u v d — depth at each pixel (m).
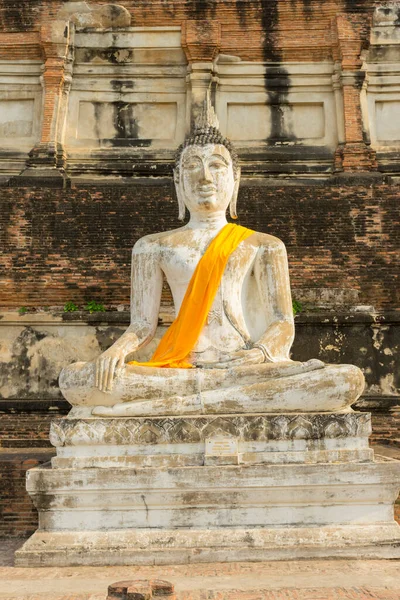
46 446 11.62
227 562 6.11
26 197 14.02
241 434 6.58
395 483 6.40
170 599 4.37
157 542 6.21
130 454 6.61
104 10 17.05
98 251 13.55
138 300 8.00
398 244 13.59
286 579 5.41
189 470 6.39
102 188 14.17
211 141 8.33
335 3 16.91
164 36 17.03
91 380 6.91
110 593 4.33
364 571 5.67
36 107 16.94
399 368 12.44
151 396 6.90
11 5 17.00
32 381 12.64
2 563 6.46
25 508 8.56
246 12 16.95
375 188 14.10
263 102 16.89
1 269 13.39
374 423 11.88
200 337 7.50
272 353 7.26
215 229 8.21
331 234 13.73
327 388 6.77
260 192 14.23
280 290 7.78
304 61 17.00
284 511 6.40
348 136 16.30
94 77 17.00
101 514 6.43
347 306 13.16
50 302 13.36
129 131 16.81
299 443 6.58
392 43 17.03
